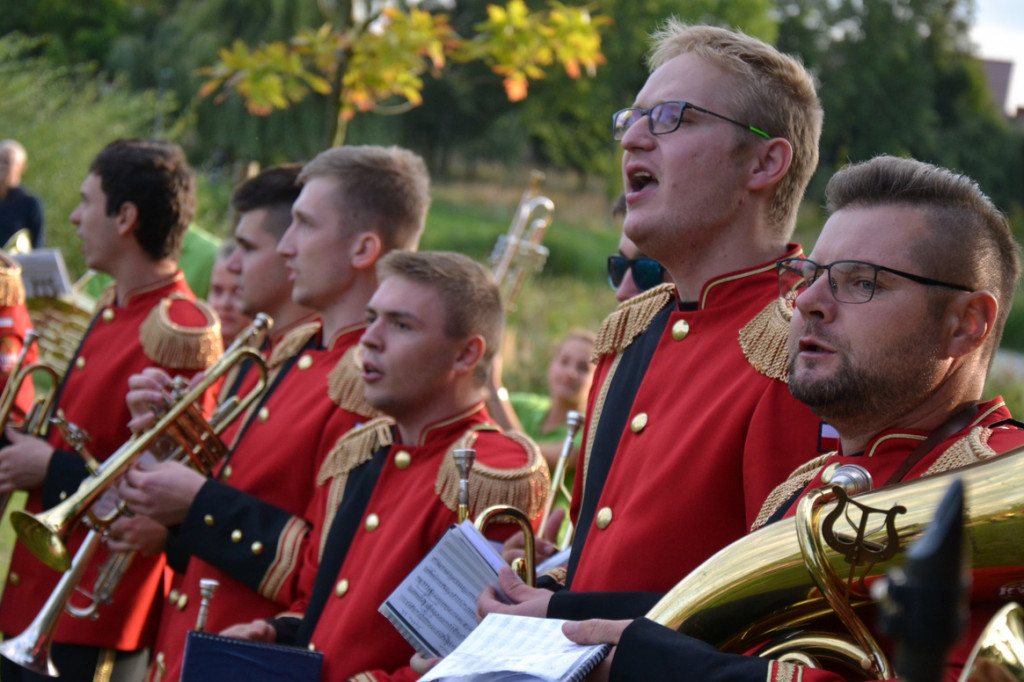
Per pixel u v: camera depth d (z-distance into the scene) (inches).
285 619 136.5
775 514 89.5
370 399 134.6
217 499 146.6
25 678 176.7
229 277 215.2
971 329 82.0
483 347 136.6
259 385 159.9
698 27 111.1
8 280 200.1
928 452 81.8
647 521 97.2
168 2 1676.9
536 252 229.0
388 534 127.1
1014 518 69.7
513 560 111.8
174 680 147.3
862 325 81.9
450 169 1996.8
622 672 79.5
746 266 106.5
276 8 1238.3
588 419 114.3
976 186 85.0
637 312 114.1
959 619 40.5
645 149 107.6
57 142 613.0
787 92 107.6
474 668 81.5
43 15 1614.2
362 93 283.0
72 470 174.2
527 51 287.0
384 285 136.9
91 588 173.9
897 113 1573.6
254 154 1226.0
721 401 98.3
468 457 116.1
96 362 184.5
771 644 82.7
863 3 1625.2
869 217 83.4
